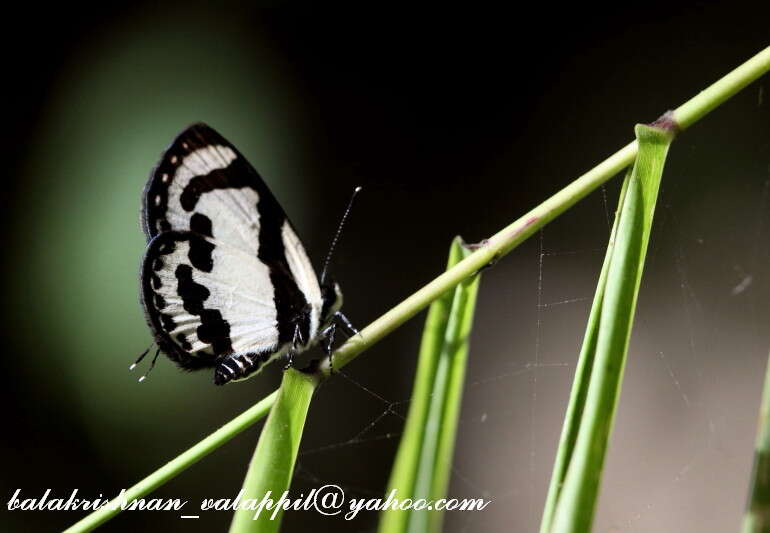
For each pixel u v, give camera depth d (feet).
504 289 0.80
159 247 0.56
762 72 0.52
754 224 0.74
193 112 0.78
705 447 0.71
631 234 0.51
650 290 0.76
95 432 0.70
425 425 0.54
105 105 0.76
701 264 0.75
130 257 0.71
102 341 0.70
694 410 0.72
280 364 0.74
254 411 0.52
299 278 0.57
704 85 0.81
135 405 0.70
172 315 0.56
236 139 0.79
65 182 0.73
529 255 0.80
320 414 0.79
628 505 0.71
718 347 0.73
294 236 0.57
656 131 0.51
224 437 0.52
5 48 0.76
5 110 0.74
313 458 0.78
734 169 0.76
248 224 0.56
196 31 0.81
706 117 0.78
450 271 0.52
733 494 0.70
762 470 0.50
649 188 0.51
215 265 0.56
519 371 0.77
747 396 0.71
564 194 0.52
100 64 0.78
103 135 0.75
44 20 0.77
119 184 0.73
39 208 0.72
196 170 0.56
